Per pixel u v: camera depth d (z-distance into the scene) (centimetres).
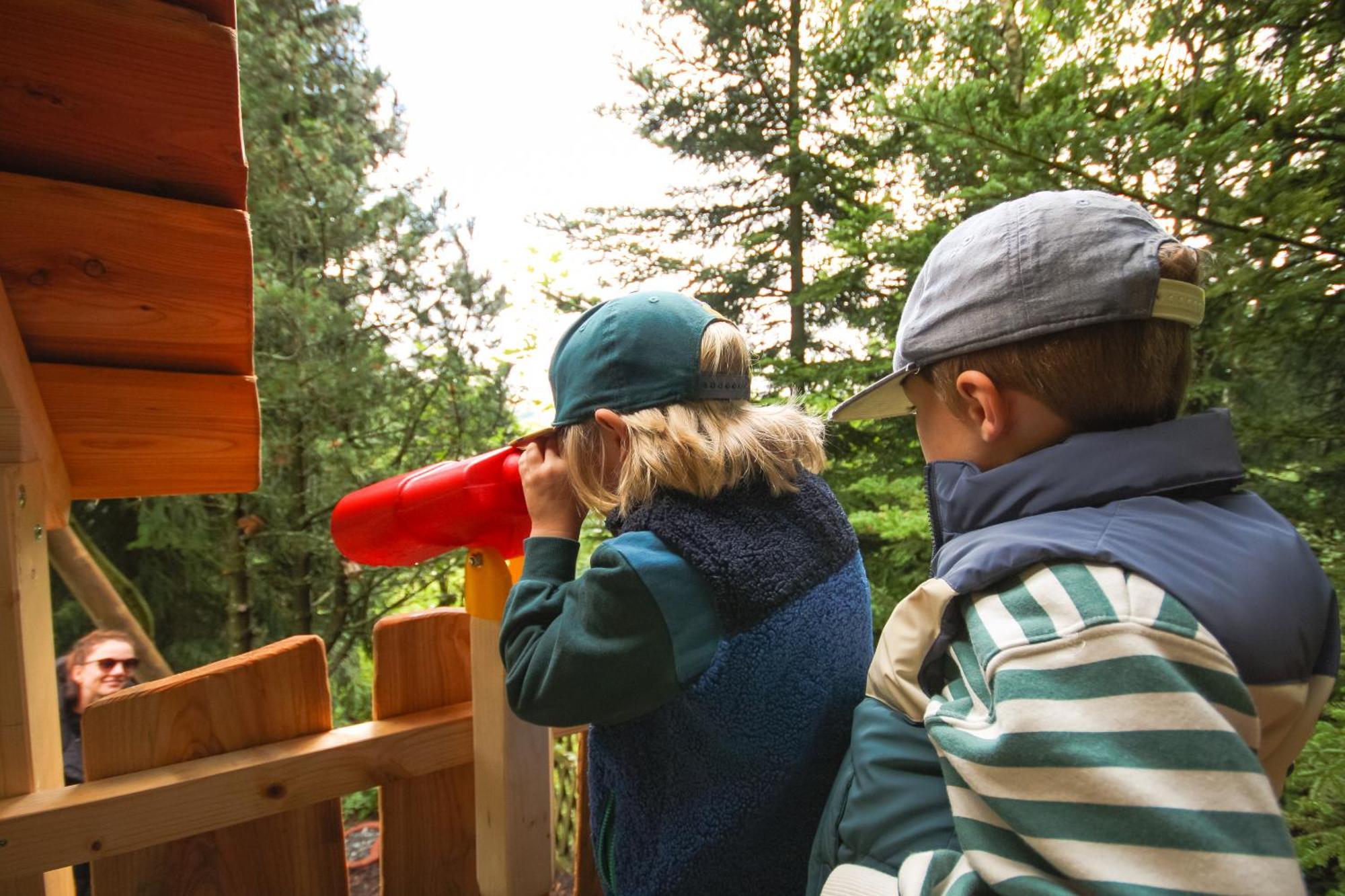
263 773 97
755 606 71
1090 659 47
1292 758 57
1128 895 42
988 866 49
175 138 89
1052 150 180
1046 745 46
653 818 77
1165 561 51
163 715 95
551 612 78
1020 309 59
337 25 620
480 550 102
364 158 609
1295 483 194
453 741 110
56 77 81
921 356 66
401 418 588
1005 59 242
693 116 601
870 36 335
